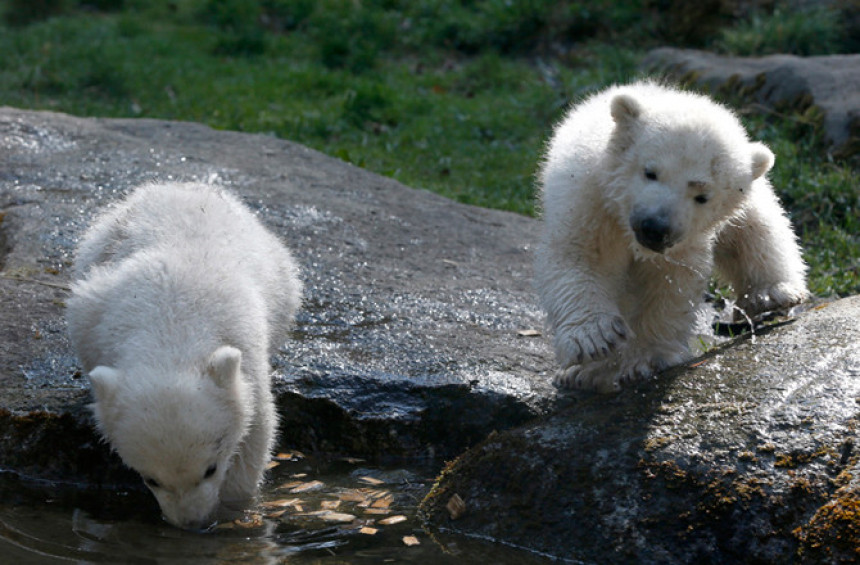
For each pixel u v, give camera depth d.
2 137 12.09
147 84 20.92
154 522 6.07
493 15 25.03
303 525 6.06
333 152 16.67
